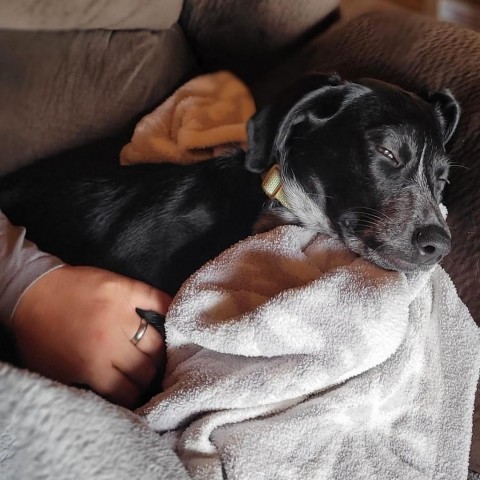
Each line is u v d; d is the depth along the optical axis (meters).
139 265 0.51
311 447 0.37
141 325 0.42
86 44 0.58
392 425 0.42
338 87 0.47
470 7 1.25
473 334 0.46
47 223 0.55
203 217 0.52
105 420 0.32
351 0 0.65
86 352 0.41
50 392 0.31
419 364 0.42
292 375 0.37
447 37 0.54
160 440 0.34
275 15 0.61
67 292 0.42
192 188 0.53
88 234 0.54
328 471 0.38
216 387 0.37
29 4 0.53
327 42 0.61
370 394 0.39
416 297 0.43
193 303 0.40
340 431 0.39
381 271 0.41
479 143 0.47
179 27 0.66
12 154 0.56
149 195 0.53
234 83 0.63
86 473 0.30
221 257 0.43
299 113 0.48
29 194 0.56
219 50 0.66
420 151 0.46
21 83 0.55
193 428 0.37
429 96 0.49
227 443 0.36
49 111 0.56
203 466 0.35
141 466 0.32
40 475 0.29
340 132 0.47
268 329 0.38
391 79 0.54
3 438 0.30
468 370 0.46
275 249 0.43
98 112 0.59
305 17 0.61
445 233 0.43
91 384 0.40
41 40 0.55
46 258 0.44
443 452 0.44
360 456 0.39
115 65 0.59
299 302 0.38
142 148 0.59
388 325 0.38
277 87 0.62
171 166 0.55
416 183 0.46
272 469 0.36
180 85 0.66
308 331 0.38
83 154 0.58
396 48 0.55
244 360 0.39
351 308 0.38
